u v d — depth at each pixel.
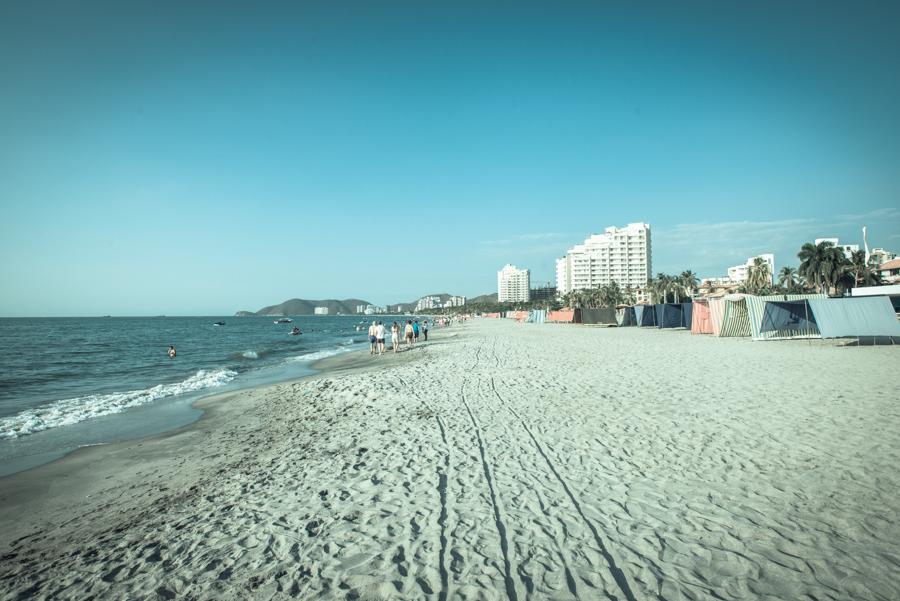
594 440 7.63
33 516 6.30
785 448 6.85
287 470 7.12
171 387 17.95
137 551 4.87
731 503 5.20
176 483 7.20
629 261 152.38
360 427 9.45
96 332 78.62
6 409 14.18
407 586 3.95
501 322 102.38
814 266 64.12
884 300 22.02
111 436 10.71
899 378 12.55
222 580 4.20
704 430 7.92
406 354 26.64
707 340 29.33
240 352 36.78
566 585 3.88
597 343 28.22
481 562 4.26
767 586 3.76
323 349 38.97
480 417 9.55
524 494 5.67
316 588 3.99
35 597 4.14
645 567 4.09
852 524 4.64
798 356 18.55
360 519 5.24
